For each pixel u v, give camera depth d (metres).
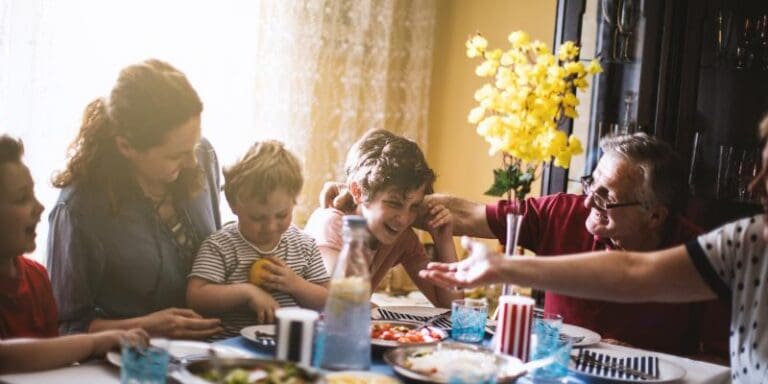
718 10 3.66
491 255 1.78
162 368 1.52
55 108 3.75
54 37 3.70
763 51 3.62
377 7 4.87
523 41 1.92
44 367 1.66
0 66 3.55
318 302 2.23
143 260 2.12
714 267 1.71
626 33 3.76
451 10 5.13
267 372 1.51
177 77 2.08
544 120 1.88
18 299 1.89
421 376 1.67
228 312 2.19
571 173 3.88
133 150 2.05
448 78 5.14
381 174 2.37
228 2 4.29
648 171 2.42
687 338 2.62
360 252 1.71
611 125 3.80
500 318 1.97
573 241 2.68
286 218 2.23
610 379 1.85
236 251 2.23
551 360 1.86
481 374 1.45
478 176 4.97
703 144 3.68
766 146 1.62
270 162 2.19
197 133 2.10
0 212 1.79
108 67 3.91
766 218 1.63
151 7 4.04
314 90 4.62
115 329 1.97
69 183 2.12
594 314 2.57
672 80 3.70
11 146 1.83
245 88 4.39
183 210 2.26
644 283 1.73
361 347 1.70
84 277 2.06
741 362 1.70
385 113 4.96
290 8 4.49
